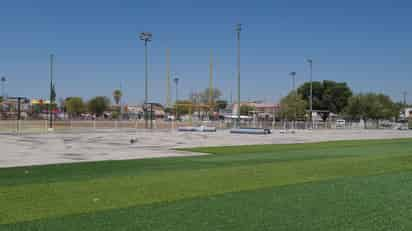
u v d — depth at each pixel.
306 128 69.44
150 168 13.90
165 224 6.79
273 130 55.94
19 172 12.63
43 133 39.62
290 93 94.00
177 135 38.94
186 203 8.37
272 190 9.85
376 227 6.74
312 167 14.27
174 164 15.14
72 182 10.78
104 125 65.00
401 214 7.56
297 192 9.63
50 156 17.77
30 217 7.20
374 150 22.86
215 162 15.98
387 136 42.97
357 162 15.85
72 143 26.41
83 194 9.20
